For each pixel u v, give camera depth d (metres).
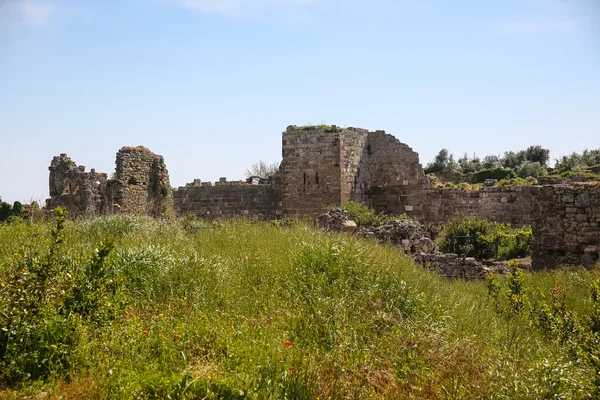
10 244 14.39
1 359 8.21
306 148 35.34
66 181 35.75
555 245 22.98
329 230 23.64
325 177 34.88
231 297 11.77
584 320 12.63
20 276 9.54
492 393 8.62
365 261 14.10
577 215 22.53
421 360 9.74
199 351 9.07
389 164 38.25
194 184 41.69
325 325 10.35
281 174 36.25
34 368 8.18
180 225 23.69
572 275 18.62
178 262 12.89
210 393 7.60
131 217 21.14
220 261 14.18
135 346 8.98
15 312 8.68
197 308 10.91
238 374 8.22
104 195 35.12
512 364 9.55
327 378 8.62
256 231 19.58
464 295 15.66
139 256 12.92
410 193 37.69
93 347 8.75
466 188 36.78
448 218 36.69
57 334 8.70
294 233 18.58
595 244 22.14
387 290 12.81
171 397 7.63
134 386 7.80
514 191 34.94
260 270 13.66
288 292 12.31
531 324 13.26
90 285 10.23
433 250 25.05
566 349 11.37
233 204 39.12
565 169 49.50
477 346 10.56
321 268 13.42
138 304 11.20
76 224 19.42
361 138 37.41
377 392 8.75
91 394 7.57
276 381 8.10
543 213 23.28
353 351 9.76
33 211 20.42
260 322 10.63
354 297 12.12
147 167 36.53
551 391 8.59
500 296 16.27
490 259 27.67
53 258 10.48
